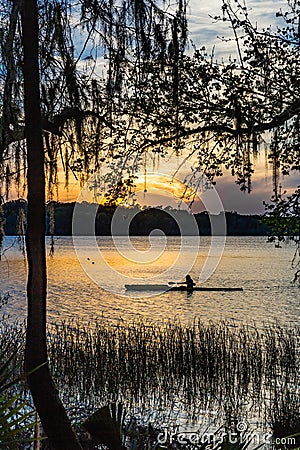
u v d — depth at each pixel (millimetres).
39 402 3441
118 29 4371
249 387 9648
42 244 3611
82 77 4680
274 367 10422
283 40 6637
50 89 4332
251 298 28609
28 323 3529
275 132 6719
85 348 11312
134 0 4309
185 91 6480
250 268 49219
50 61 4156
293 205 6617
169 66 5453
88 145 5449
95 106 5055
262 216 6719
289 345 11609
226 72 6605
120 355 10703
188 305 25469
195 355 10805
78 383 10016
